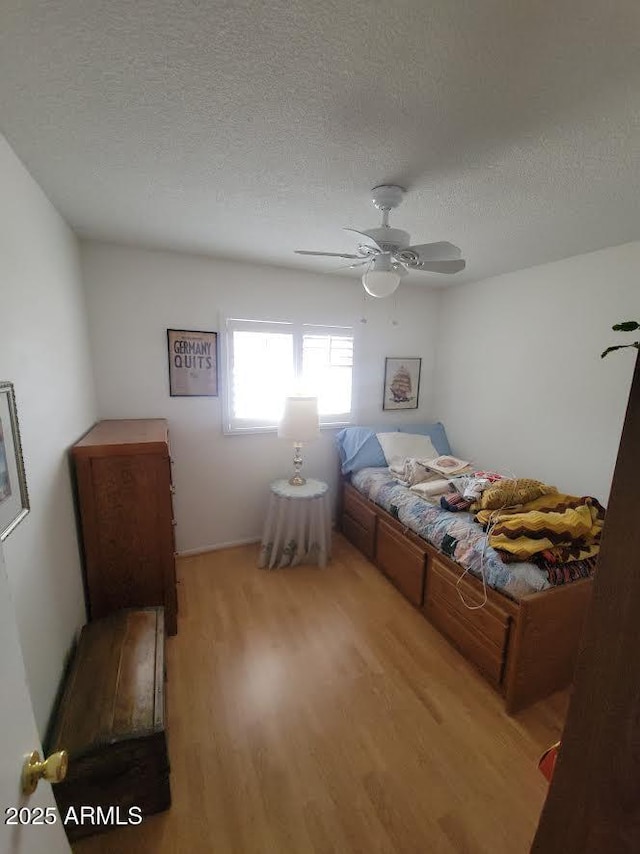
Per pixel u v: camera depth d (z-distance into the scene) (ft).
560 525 5.91
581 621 5.66
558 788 2.17
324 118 3.74
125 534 6.27
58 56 2.95
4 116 3.68
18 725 2.08
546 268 8.50
